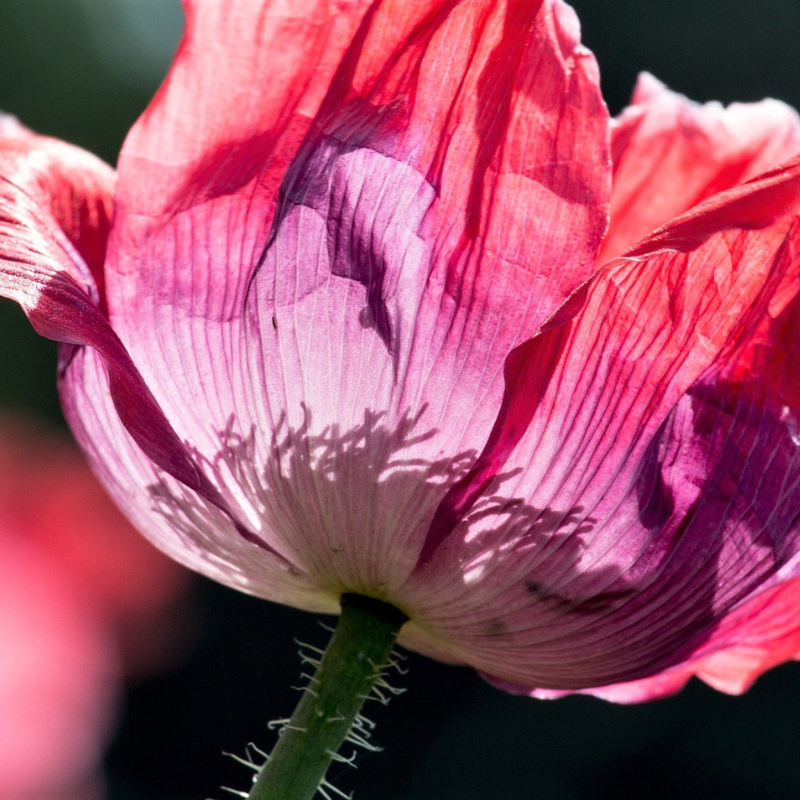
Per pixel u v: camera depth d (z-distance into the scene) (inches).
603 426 11.8
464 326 11.8
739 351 11.7
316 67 11.9
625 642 12.2
